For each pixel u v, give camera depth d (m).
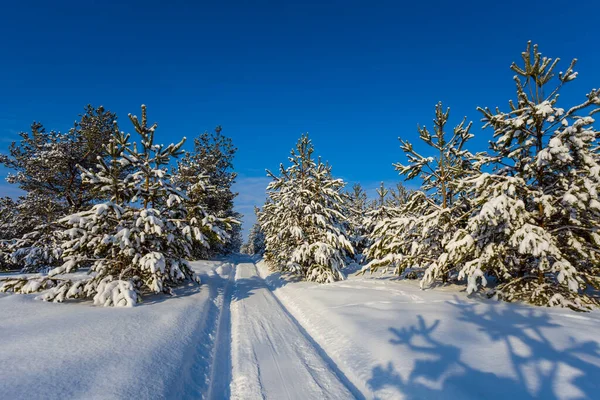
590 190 5.78
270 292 11.38
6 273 13.60
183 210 9.69
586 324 5.12
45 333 4.31
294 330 6.27
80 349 3.86
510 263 7.52
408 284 10.32
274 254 16.34
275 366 4.44
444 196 9.74
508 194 6.71
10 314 5.38
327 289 9.99
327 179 14.23
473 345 4.51
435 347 4.52
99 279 7.32
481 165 8.17
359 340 5.14
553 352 4.05
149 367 3.66
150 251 7.89
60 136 15.86
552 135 6.77
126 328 4.91
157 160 9.01
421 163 9.71
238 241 51.34
